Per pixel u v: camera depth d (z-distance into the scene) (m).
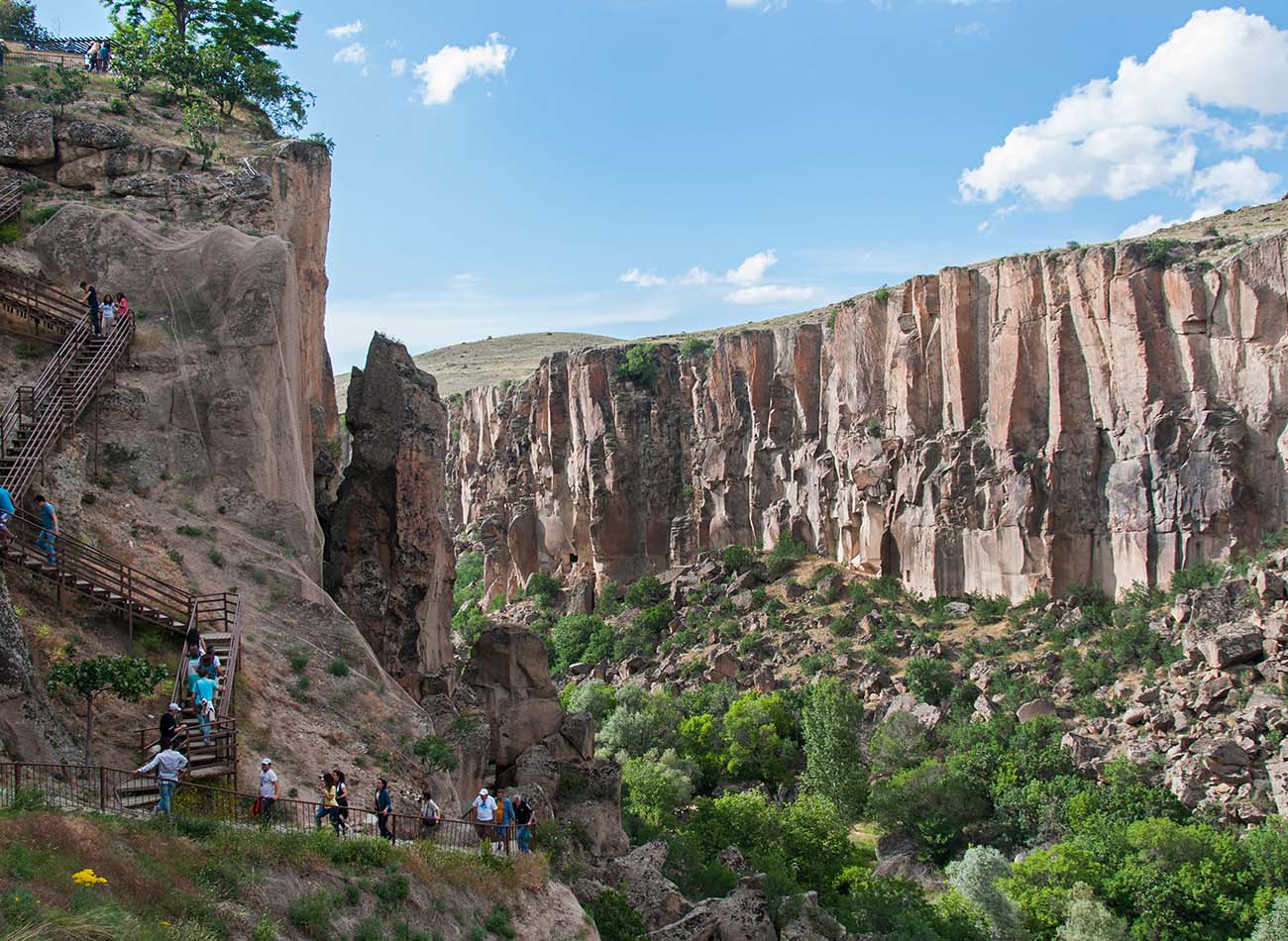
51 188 48.62
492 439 180.75
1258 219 112.31
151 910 20.56
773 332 129.25
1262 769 67.94
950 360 107.19
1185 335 89.81
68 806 23.69
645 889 45.91
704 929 43.97
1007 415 101.44
